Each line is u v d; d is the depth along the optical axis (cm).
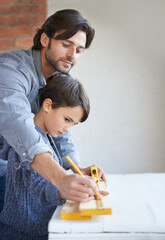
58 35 105
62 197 81
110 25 262
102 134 263
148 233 68
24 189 92
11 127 89
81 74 263
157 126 261
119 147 262
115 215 76
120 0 261
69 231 69
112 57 263
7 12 254
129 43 262
